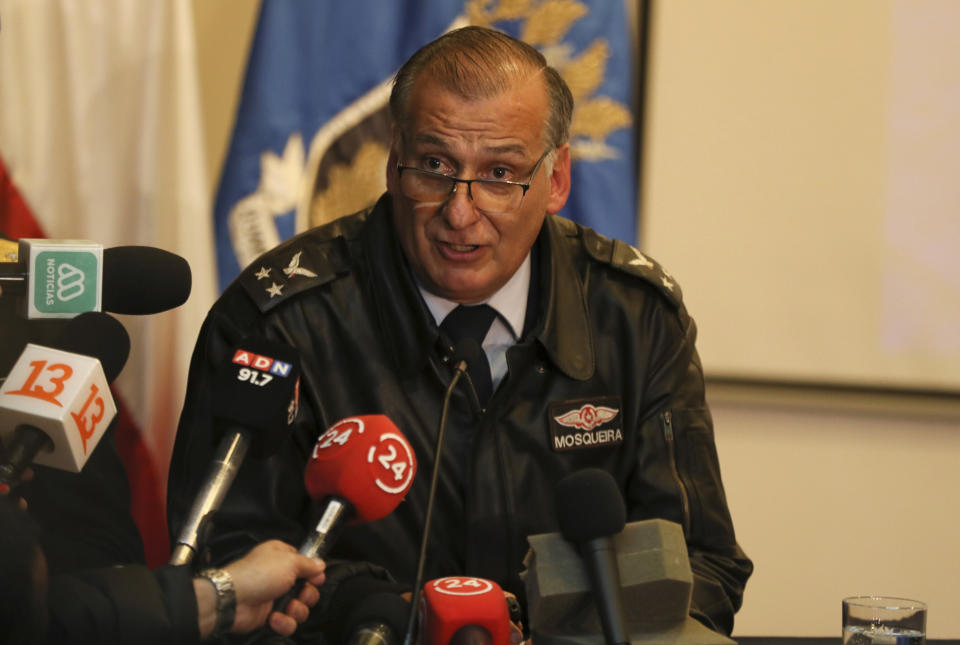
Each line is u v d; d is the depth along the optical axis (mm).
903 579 5543
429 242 2758
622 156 5152
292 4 4863
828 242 5367
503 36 2799
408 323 2902
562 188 3039
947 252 5410
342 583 2443
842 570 5504
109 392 2107
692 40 5270
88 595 1854
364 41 4906
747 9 5297
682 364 3109
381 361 2924
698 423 3070
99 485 2646
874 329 5391
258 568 2000
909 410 5410
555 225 3203
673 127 5266
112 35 4691
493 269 2789
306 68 4867
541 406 2957
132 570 1933
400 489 2182
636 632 2027
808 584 5484
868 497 5523
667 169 5270
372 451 2145
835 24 5344
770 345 5348
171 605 1885
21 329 2596
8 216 4586
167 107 4672
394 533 2830
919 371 5402
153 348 4609
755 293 5332
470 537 2844
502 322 2971
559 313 3002
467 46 2738
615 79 5152
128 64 4691
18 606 1606
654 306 3131
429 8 4945
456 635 1952
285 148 4820
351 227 3131
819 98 5348
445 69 2705
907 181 5391
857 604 2420
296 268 2969
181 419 2916
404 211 2799
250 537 2613
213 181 4859
